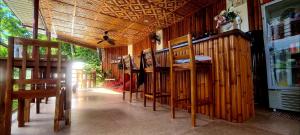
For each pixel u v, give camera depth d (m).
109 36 8.17
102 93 5.63
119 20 6.06
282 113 2.57
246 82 2.27
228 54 2.14
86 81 8.41
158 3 4.68
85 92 6.00
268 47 2.89
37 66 1.82
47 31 7.09
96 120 2.23
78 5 4.95
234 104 2.09
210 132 1.75
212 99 2.29
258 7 3.57
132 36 8.19
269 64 2.86
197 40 2.55
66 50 12.88
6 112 1.67
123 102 3.69
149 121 2.18
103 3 4.71
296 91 2.49
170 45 2.28
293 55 2.68
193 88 1.98
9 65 1.70
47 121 2.21
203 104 2.20
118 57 10.41
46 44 1.85
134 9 5.08
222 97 2.21
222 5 4.50
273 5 2.82
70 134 1.73
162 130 1.83
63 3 4.86
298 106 2.46
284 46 2.68
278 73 2.78
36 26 3.50
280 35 2.78
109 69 10.56
